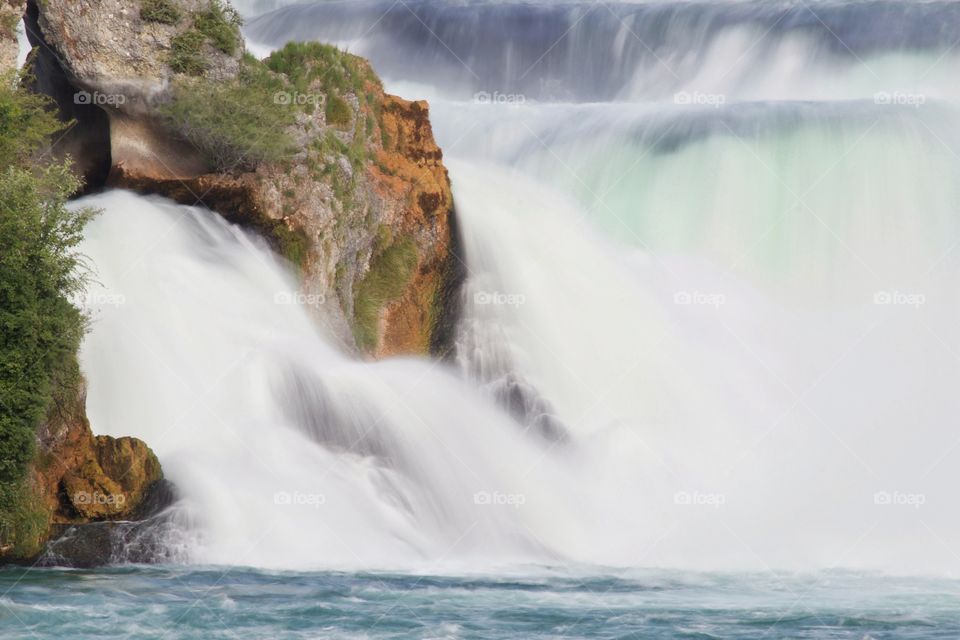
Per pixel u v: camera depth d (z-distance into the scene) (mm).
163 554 86125
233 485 90562
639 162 131875
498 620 74812
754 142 130125
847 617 77812
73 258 91062
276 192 109188
